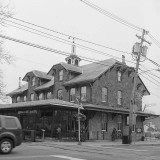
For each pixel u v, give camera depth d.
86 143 28.64
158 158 17.44
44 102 31.22
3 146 15.24
